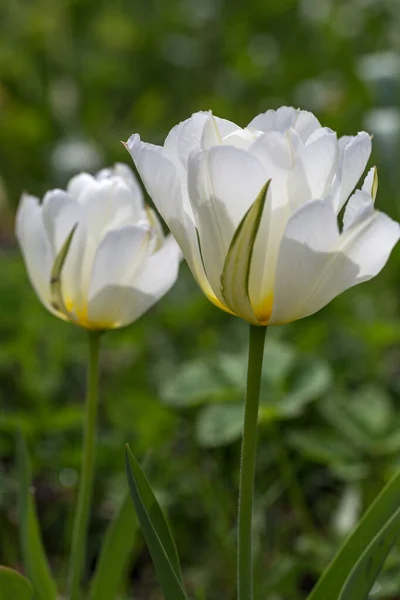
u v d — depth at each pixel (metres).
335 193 0.71
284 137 0.71
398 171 1.44
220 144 0.72
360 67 1.63
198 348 1.23
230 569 0.96
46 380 1.16
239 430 0.98
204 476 1.01
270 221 0.71
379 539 0.73
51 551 1.00
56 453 1.01
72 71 2.15
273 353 1.01
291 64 2.04
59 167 1.70
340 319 1.26
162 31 2.30
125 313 0.80
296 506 0.99
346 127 1.68
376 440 0.97
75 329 1.26
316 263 0.71
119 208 0.80
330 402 0.99
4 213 1.59
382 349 1.22
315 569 0.93
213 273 0.72
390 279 1.40
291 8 2.38
